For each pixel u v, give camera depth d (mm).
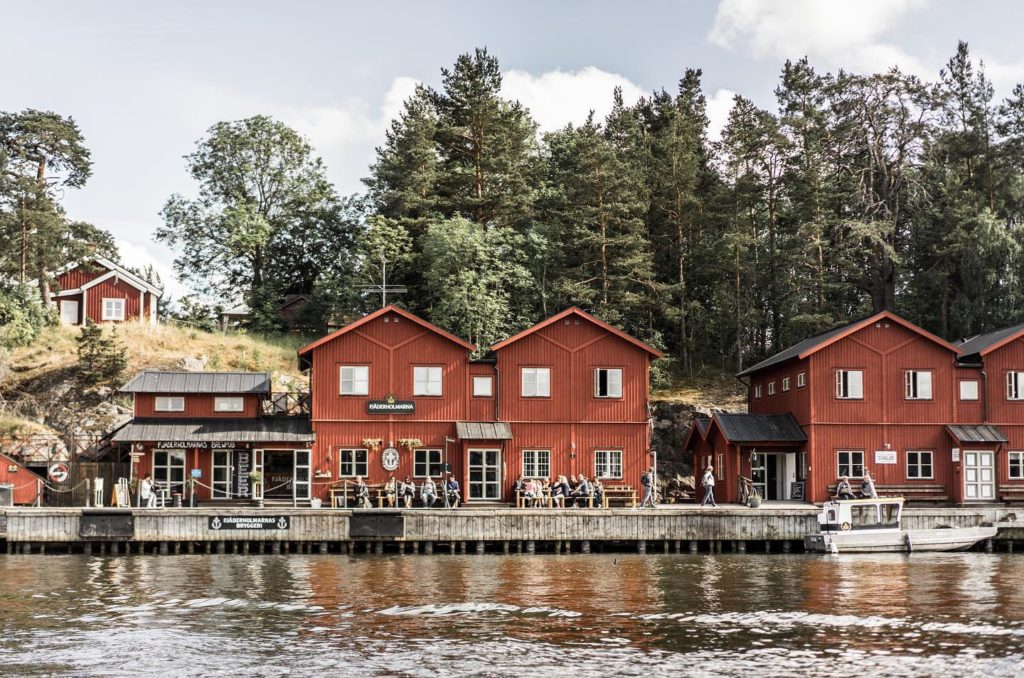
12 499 52156
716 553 49469
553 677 25734
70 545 48500
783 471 61500
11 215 75062
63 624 31406
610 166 76188
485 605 34406
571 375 57250
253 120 88500
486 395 56656
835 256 76875
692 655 27797
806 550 50281
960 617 32438
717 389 76250
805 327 75500
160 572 41781
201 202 87312
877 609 33719
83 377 67000
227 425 55438
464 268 73438
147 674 26016
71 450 60562
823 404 58406
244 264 89500
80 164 79875
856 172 80688
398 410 55875
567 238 77938
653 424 70500
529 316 75812
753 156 79750
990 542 51094
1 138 77938
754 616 32594
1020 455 58719
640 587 38094
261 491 54125
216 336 77750
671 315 75875
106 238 81125
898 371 58969
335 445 55406
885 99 79688
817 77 83312
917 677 25781
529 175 87000
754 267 79062
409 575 41031
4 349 68812
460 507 53281
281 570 42469
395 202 81438
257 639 29547
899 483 58312
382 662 27109
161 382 56312
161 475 55000
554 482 56375
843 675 25969
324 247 90250
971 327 73188
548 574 41438
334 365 55906
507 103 87375
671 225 82000
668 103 92250
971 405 59156
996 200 79062
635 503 54812
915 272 80250
